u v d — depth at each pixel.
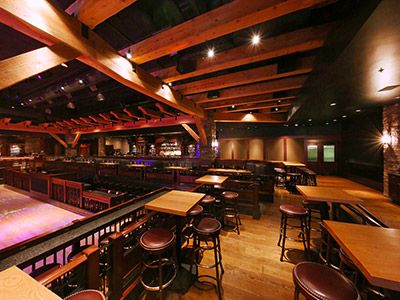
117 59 2.61
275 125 8.55
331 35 2.20
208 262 2.25
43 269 1.58
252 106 6.41
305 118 6.70
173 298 1.72
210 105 6.14
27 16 1.53
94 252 1.20
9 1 1.42
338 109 5.20
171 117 7.78
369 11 1.47
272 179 4.90
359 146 6.79
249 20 1.99
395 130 4.46
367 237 1.12
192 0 2.22
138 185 7.66
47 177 6.30
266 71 3.58
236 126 8.90
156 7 2.34
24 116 8.56
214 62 3.14
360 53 2.10
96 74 4.14
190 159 7.72
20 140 13.17
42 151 13.67
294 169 7.26
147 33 2.85
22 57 1.68
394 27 1.61
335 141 8.56
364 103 4.50
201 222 1.96
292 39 2.56
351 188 5.84
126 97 6.42
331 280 1.04
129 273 1.66
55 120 8.96
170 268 2.07
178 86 4.70
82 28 2.08
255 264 2.21
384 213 3.47
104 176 8.83
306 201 2.69
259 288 1.84
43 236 1.29
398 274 0.78
